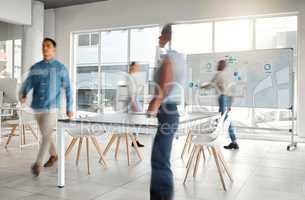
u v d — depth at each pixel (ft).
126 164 13.60
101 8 25.84
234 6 21.35
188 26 23.18
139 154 14.51
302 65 19.61
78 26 26.84
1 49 27.04
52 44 12.14
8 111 18.44
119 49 25.96
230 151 16.49
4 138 20.66
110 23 25.50
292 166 13.16
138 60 24.72
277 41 21.06
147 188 10.11
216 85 20.08
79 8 26.73
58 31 27.73
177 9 23.04
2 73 26.68
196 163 11.73
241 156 15.19
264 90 19.26
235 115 19.90
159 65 7.79
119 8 25.11
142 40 24.90
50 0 25.36
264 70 19.25
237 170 12.51
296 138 19.74
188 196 9.37
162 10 23.54
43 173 11.92
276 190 9.95
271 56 19.07
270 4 20.40
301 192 9.75
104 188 10.11
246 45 21.86
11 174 11.76
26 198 9.07
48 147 12.06
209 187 10.29
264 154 15.71
